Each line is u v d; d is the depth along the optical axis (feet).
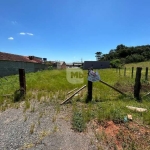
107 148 10.29
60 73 69.00
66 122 14.34
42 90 28.86
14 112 17.20
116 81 39.14
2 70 76.64
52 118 15.28
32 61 116.26
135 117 14.83
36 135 12.14
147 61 198.70
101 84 33.45
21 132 12.66
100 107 17.71
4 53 90.74
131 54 242.17
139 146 10.33
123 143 10.72
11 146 10.78
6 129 13.23
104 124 13.50
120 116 14.47
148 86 30.48
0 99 21.74
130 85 32.48
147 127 12.87
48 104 19.67
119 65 157.89
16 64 90.07
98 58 334.03
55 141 11.27
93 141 11.14
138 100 20.57
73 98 21.59
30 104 19.84
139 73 21.03
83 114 15.43
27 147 10.64
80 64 195.72
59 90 28.30
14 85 34.99
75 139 11.48
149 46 262.88
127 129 12.57
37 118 15.37
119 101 19.93
